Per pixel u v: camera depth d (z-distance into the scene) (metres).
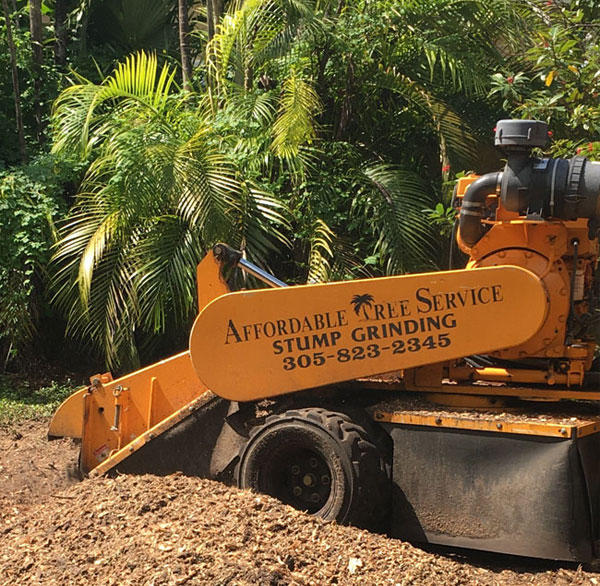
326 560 4.47
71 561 4.36
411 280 5.04
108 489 5.18
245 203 8.61
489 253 5.16
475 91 9.46
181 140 8.92
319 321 5.16
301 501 5.31
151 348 9.43
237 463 5.44
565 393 5.14
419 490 5.04
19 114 10.64
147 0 13.89
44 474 6.80
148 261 8.62
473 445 4.93
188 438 5.57
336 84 9.67
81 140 8.84
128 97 9.66
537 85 9.45
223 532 4.55
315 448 5.10
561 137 8.55
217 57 10.01
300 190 9.14
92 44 14.19
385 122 9.86
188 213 8.34
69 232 9.63
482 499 4.89
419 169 9.82
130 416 6.04
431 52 9.04
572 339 5.13
